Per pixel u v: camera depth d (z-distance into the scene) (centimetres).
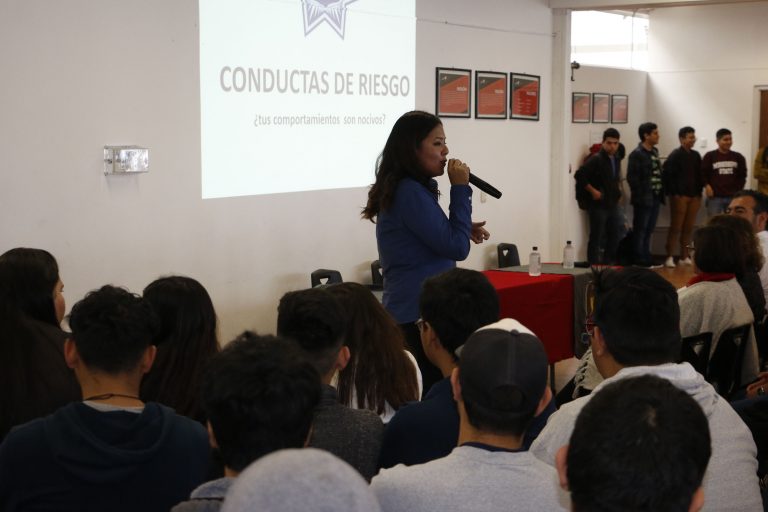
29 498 156
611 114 1003
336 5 559
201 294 221
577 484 100
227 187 501
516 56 746
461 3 679
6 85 388
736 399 337
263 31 512
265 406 124
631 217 1036
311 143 552
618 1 751
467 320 214
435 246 298
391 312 307
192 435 165
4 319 221
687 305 324
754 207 434
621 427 98
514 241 770
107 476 155
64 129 414
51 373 220
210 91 485
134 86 446
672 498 96
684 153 989
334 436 181
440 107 669
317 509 80
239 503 82
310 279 562
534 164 784
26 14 394
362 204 596
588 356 328
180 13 465
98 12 425
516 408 141
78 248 425
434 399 189
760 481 216
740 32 1037
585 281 502
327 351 193
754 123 1046
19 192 397
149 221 460
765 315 363
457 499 136
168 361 215
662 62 1087
